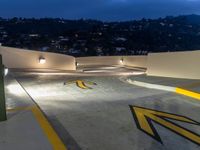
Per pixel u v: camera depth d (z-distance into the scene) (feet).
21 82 47.98
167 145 16.03
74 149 15.26
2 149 14.20
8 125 17.97
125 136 17.39
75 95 33.78
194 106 25.68
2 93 18.58
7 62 68.33
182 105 26.12
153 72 53.36
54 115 22.25
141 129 18.75
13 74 59.82
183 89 32.71
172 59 47.60
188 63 43.83
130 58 133.18
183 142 16.53
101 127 19.12
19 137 15.88
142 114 22.61
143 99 29.25
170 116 22.06
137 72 88.74
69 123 19.99
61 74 65.67
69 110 24.03
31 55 74.38
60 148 14.52
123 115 22.26
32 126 17.79
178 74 46.39
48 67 79.56
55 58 82.43
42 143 15.08
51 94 34.91
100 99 30.01
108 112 23.26
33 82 48.16
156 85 38.55
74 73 71.26
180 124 19.95
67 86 42.70
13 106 24.40
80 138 16.94
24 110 22.08
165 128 19.02
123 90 37.17
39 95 34.12
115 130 18.51
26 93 32.32
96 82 47.73
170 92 33.96
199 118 21.57
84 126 19.30
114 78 54.95
